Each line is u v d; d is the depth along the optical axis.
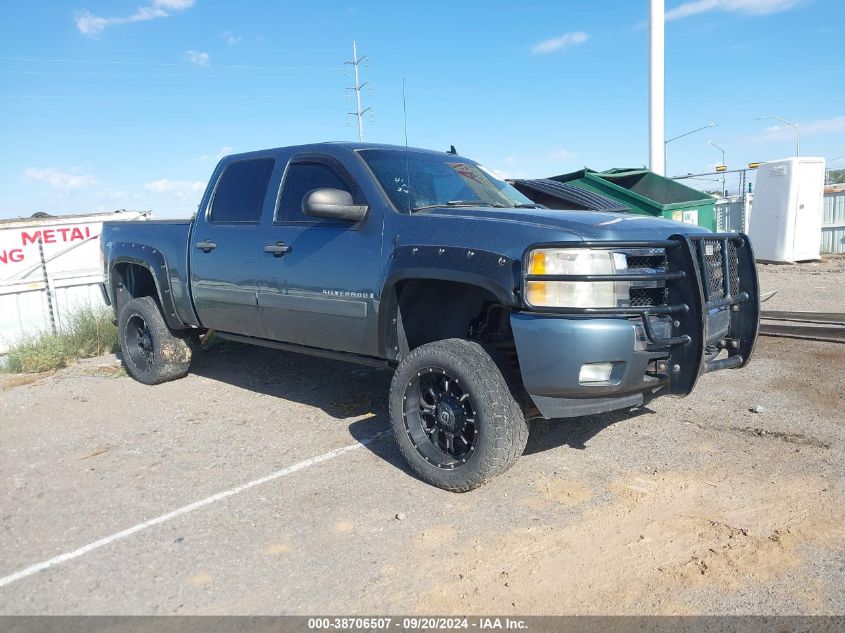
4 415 5.89
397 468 4.37
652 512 3.66
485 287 3.73
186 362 6.57
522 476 4.18
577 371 3.51
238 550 3.41
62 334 8.66
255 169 5.41
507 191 5.21
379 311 4.30
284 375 6.76
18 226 11.87
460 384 3.84
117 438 5.14
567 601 2.90
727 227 19.23
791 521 3.50
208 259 5.58
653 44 13.97
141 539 3.55
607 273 3.55
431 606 2.90
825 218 19.88
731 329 4.34
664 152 14.34
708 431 4.83
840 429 4.74
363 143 4.99
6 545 3.54
